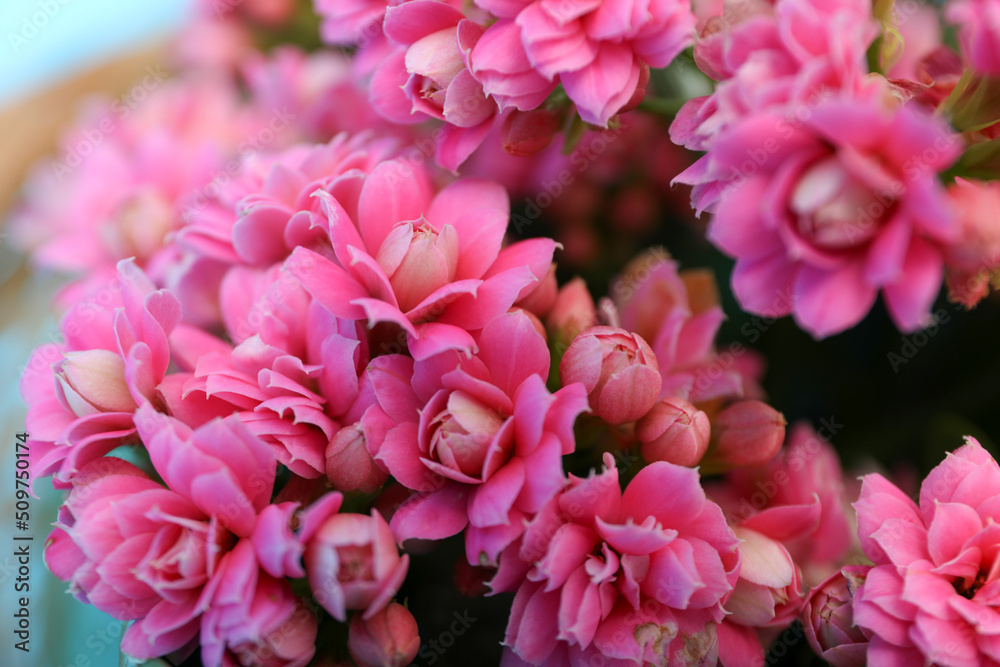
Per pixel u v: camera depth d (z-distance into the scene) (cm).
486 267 12
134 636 11
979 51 11
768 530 12
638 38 12
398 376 11
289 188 13
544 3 11
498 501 11
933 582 11
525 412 11
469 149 12
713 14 12
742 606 12
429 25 12
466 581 12
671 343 13
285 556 11
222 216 13
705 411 13
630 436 12
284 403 11
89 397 12
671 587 11
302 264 11
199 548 11
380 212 12
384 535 11
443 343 11
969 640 11
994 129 12
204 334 12
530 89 12
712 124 11
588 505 11
